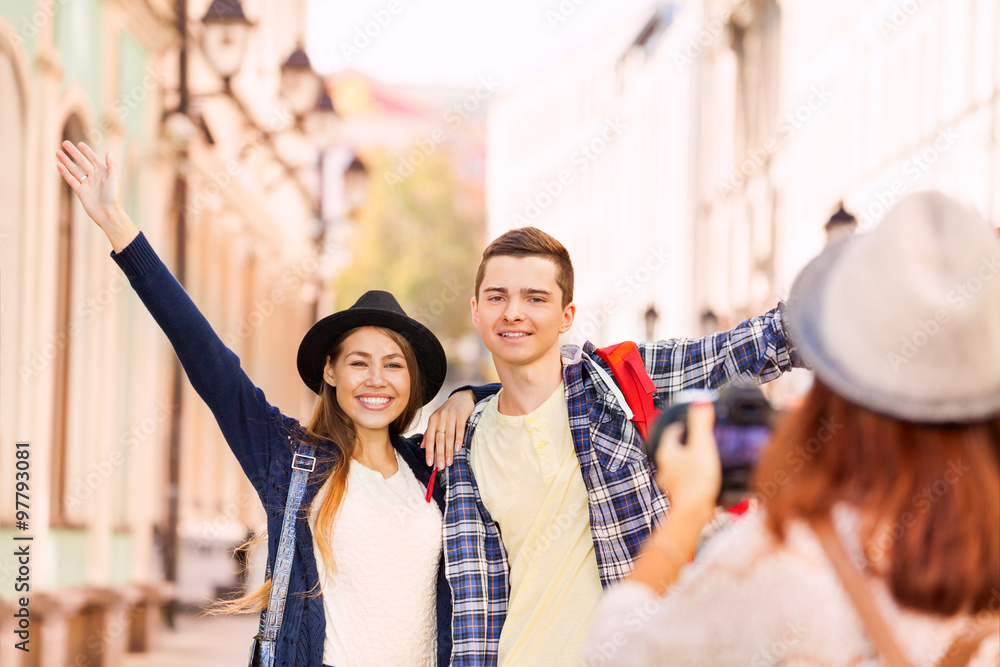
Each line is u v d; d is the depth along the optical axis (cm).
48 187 816
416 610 352
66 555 859
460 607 349
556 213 4947
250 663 336
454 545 356
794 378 539
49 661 775
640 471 344
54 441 885
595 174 4431
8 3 752
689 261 3045
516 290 356
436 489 377
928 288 158
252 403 356
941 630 161
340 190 1479
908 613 161
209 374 348
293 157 1845
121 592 954
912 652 160
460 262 5434
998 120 1216
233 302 1706
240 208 1733
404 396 370
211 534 1322
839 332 166
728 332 363
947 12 1382
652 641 167
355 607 342
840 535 163
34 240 797
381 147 5294
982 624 162
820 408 172
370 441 372
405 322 370
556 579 347
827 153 1964
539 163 5262
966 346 157
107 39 961
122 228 343
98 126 943
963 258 159
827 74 1991
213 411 353
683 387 360
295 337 2133
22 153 786
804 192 2109
